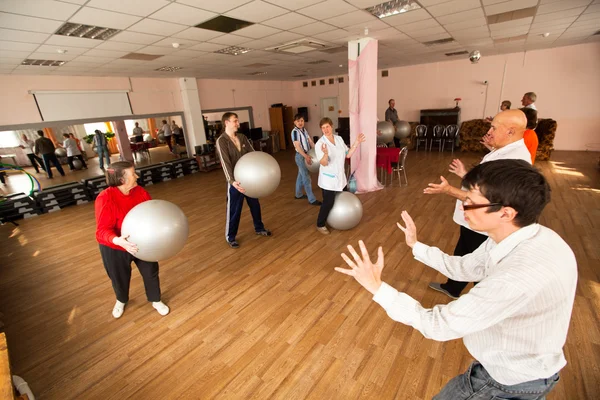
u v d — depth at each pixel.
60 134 10.47
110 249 2.13
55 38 3.58
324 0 3.09
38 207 5.59
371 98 5.02
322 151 3.23
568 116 7.58
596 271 2.52
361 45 4.91
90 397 1.72
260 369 1.83
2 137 9.50
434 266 1.08
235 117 3.09
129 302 2.60
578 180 5.11
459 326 0.69
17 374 1.91
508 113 1.70
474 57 5.46
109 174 2.02
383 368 1.77
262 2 3.02
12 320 2.48
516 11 4.02
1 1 2.43
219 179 7.48
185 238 2.05
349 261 0.82
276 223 4.14
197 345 2.05
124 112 7.28
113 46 4.21
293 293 2.56
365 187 5.32
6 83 5.55
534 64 7.67
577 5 3.78
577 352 1.76
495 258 0.76
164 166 7.71
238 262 3.15
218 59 6.03
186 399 1.67
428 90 9.35
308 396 1.63
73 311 2.55
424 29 4.67
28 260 3.63
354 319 2.21
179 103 8.45
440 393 0.98
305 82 12.23
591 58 6.98
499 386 0.81
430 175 6.20
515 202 0.67
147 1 2.75
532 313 0.69
